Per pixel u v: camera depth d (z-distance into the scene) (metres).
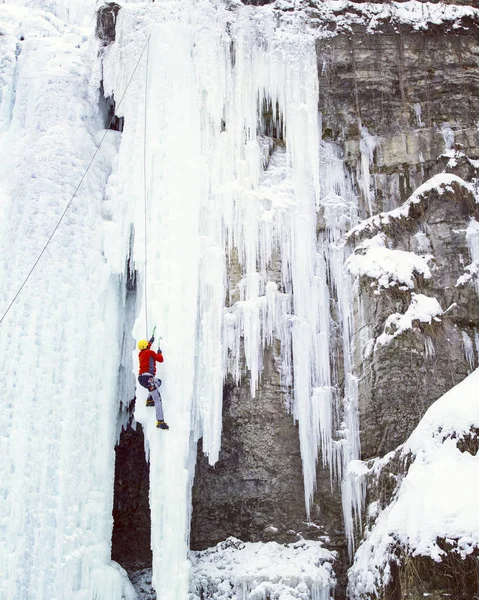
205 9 15.03
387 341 12.82
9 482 11.73
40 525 11.55
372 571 10.77
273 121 15.13
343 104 15.02
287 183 14.41
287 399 13.27
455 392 11.38
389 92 15.05
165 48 14.62
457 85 15.05
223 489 13.16
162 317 12.87
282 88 14.86
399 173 14.82
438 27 15.37
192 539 13.05
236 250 13.92
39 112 14.80
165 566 11.64
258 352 13.36
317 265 14.00
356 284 13.51
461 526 9.64
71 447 12.15
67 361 12.63
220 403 12.88
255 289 13.62
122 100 14.66
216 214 13.91
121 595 11.98
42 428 12.09
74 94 15.05
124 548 13.91
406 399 12.57
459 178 13.82
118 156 14.35
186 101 14.30
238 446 13.25
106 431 12.74
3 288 12.99
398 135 14.91
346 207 14.51
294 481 12.96
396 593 10.03
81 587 11.59
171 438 12.12
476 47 15.34
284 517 12.80
